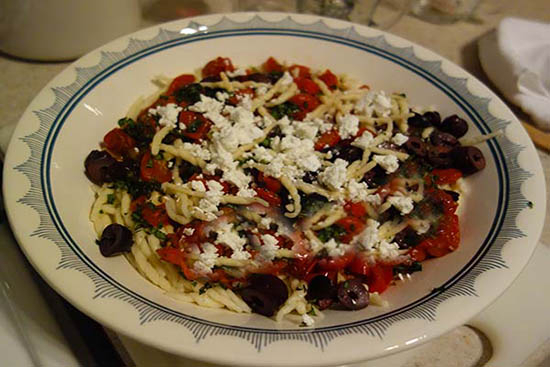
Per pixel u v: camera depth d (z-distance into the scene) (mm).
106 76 375
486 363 324
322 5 563
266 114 367
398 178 338
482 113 372
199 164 335
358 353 242
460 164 349
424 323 252
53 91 348
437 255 316
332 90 411
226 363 238
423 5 583
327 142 352
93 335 346
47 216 287
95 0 438
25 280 330
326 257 310
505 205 315
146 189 336
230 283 308
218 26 421
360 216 322
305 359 238
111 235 303
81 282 258
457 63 516
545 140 442
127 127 363
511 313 333
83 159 344
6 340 300
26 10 437
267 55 432
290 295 305
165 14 551
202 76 418
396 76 416
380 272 309
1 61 487
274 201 320
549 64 477
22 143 314
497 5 605
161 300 275
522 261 279
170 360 311
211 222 309
